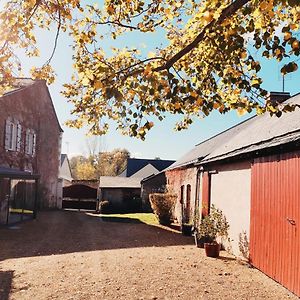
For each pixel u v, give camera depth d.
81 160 72.50
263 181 8.95
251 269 8.98
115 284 7.23
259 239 8.96
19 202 20.55
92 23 5.34
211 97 4.61
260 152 9.00
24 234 15.55
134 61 5.39
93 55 5.28
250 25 4.30
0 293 6.70
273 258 8.05
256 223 9.24
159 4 5.43
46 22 5.45
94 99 4.99
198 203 16.34
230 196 11.59
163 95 4.51
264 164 8.94
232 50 4.18
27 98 24.05
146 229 18.30
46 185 29.22
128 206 32.69
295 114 9.86
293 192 7.38
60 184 32.69
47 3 4.93
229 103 5.04
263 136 10.04
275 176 8.28
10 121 21.05
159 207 20.72
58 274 8.09
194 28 5.28
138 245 13.02
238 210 10.77
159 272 8.29
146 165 46.78
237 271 8.69
